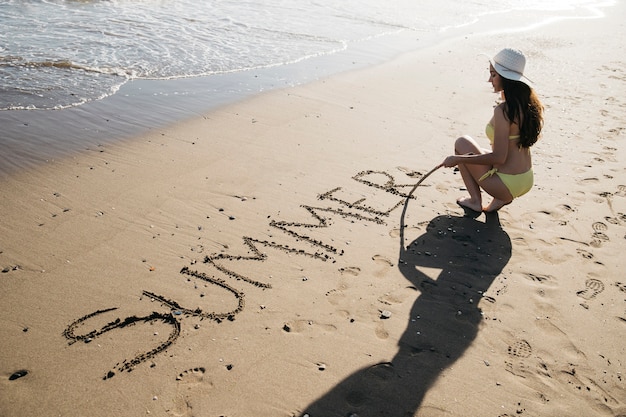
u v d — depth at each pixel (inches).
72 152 227.6
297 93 321.4
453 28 548.1
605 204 207.8
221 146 245.0
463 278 162.6
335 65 384.8
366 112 299.6
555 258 173.6
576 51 473.4
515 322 145.1
